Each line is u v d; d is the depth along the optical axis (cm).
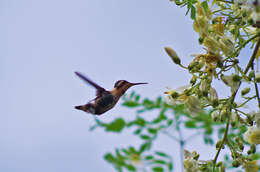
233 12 471
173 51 471
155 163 498
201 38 471
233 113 473
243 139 473
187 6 471
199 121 494
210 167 472
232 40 471
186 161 473
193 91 472
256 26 470
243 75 470
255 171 472
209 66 470
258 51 471
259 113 471
